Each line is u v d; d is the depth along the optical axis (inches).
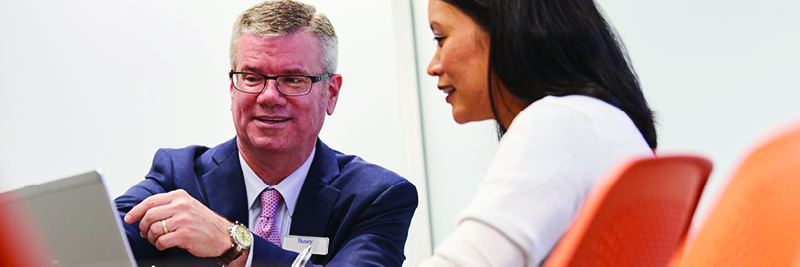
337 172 72.6
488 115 37.2
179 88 106.0
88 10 103.3
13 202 9.9
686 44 91.0
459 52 35.4
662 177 17.4
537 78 32.8
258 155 70.0
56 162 98.4
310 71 72.2
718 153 86.7
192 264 59.3
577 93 31.9
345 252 65.3
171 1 107.9
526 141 25.8
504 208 23.6
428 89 123.7
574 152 25.6
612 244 17.1
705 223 15.3
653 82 94.3
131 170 101.4
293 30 71.5
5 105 98.0
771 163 14.9
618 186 16.1
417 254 121.3
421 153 122.3
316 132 73.1
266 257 52.8
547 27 32.8
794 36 79.6
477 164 115.6
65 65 101.2
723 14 87.0
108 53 103.3
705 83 88.7
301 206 69.8
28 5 101.4
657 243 18.9
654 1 94.3
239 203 69.6
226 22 109.1
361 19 123.6
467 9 34.8
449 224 120.6
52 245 37.3
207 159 73.0
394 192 69.9
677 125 91.2
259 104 69.8
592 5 35.7
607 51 35.0
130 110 103.0
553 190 24.2
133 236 59.4
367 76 122.0
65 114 100.0
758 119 83.0
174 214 48.9
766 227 14.8
